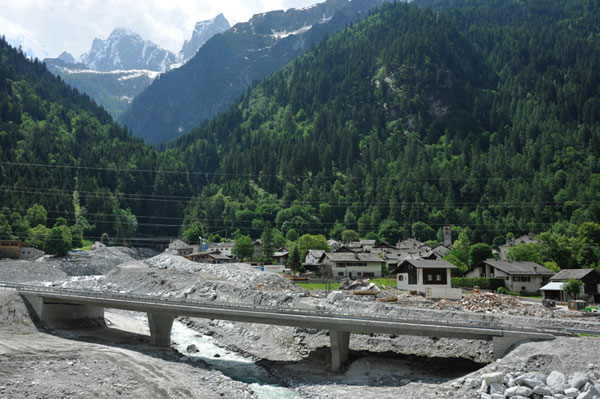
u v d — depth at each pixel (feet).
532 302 280.72
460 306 243.19
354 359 187.93
